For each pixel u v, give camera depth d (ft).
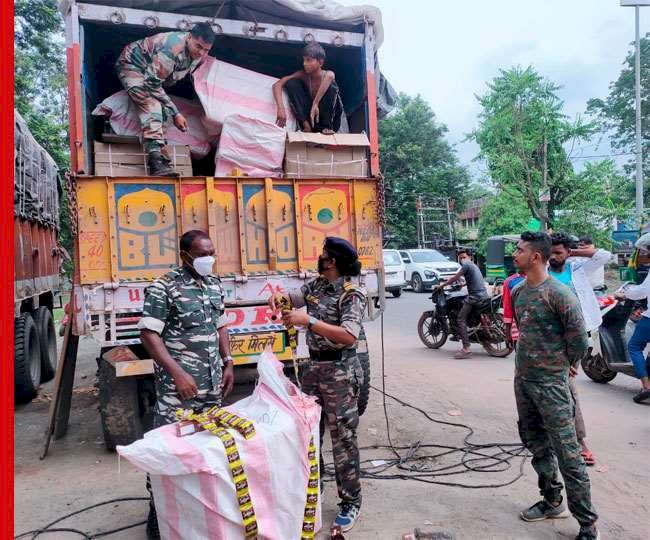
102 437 17.37
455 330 29.63
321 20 17.87
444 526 10.94
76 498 12.85
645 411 18.37
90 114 16.92
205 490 8.21
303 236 15.97
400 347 32.12
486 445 15.57
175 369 9.97
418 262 71.26
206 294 10.77
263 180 15.53
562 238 13.85
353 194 16.61
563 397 10.28
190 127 17.78
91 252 13.96
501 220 88.38
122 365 14.33
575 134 80.33
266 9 17.44
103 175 14.69
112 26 16.69
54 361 28.91
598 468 13.57
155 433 8.72
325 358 10.83
